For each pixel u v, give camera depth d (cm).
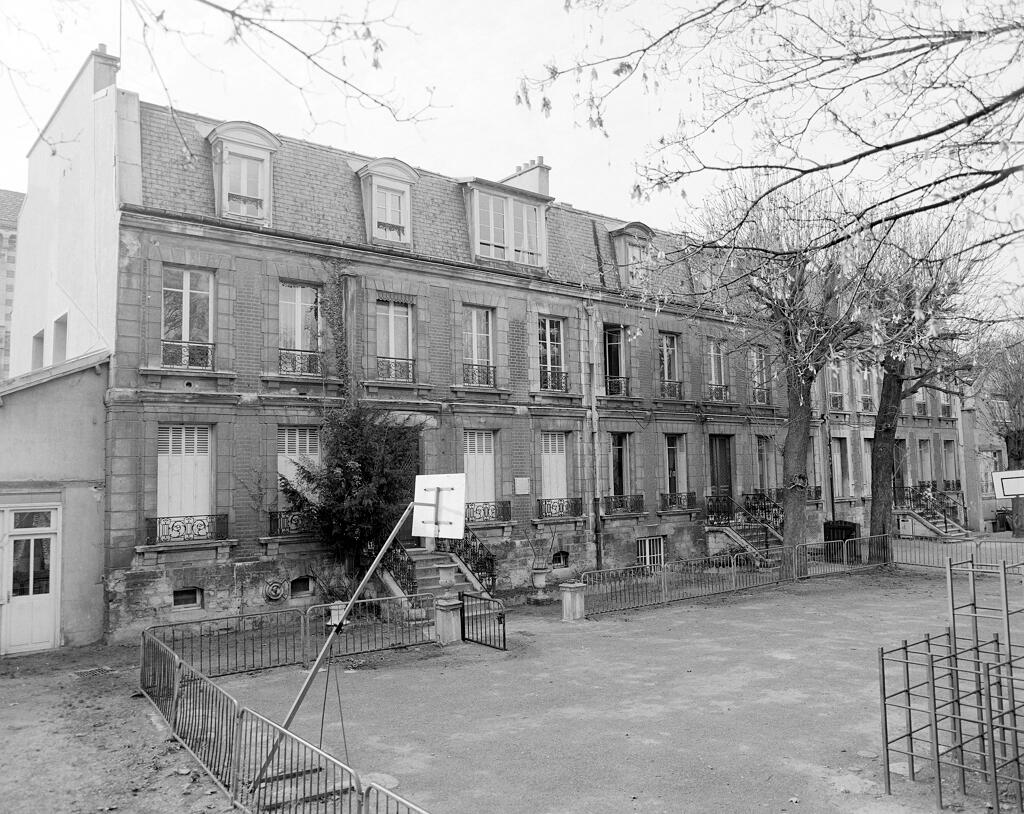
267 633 1541
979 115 525
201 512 1600
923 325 847
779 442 2900
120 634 1452
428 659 1291
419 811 501
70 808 692
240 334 1667
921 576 2278
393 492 1662
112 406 1496
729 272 1408
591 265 2356
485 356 2117
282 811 652
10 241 3064
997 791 649
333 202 1855
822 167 608
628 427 2397
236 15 398
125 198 1552
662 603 1828
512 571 2061
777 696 1030
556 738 874
